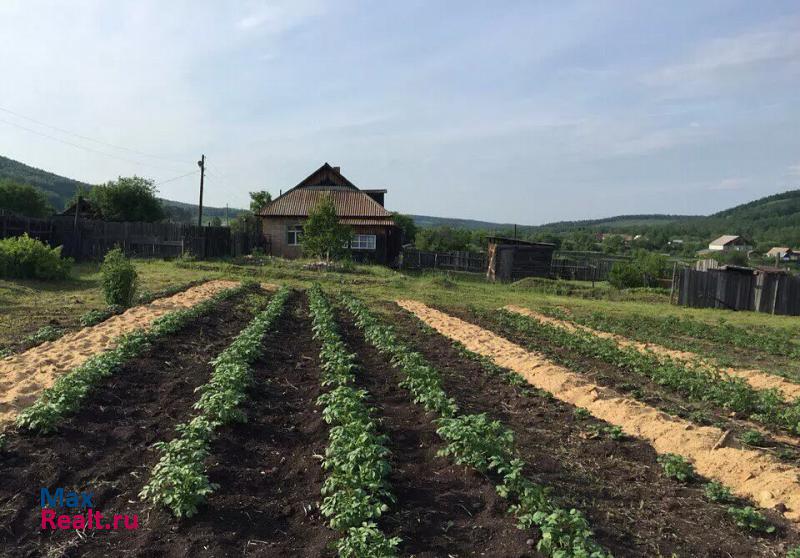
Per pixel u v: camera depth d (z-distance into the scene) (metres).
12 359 9.86
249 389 8.91
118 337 11.29
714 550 5.25
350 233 34.19
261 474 6.34
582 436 8.05
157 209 52.25
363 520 5.01
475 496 5.88
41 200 50.53
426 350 13.23
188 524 5.21
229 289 20.31
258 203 63.72
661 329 20.03
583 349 14.00
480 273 42.00
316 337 13.53
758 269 31.38
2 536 4.94
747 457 6.98
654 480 6.74
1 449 6.23
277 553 4.87
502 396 9.79
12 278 20.41
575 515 4.95
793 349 17.08
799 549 5.00
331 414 7.38
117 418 7.60
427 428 7.67
